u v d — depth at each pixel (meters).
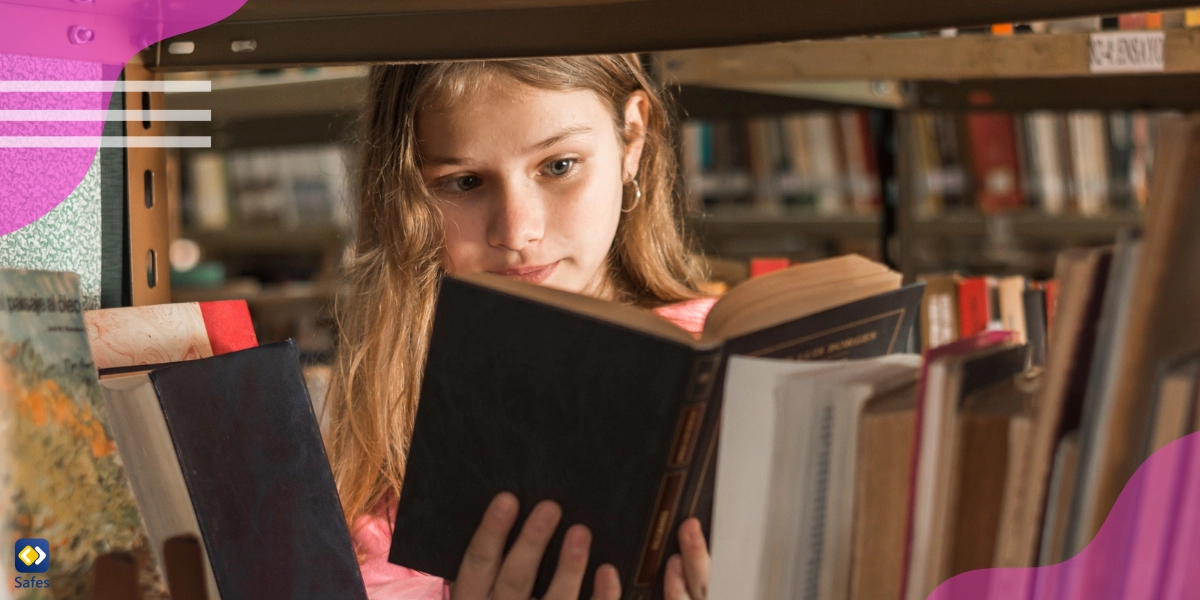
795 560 0.45
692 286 1.22
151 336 0.60
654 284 1.15
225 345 0.64
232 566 0.49
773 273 0.54
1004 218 2.28
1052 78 1.33
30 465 0.45
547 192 0.91
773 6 0.49
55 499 0.46
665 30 0.52
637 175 1.14
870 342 0.52
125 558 0.47
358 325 1.00
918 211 2.31
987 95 1.48
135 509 0.48
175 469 0.49
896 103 1.55
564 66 0.89
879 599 0.45
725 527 0.46
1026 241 2.49
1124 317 0.38
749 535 0.45
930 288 0.99
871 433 0.44
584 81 0.91
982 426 0.42
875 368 0.45
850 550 0.45
